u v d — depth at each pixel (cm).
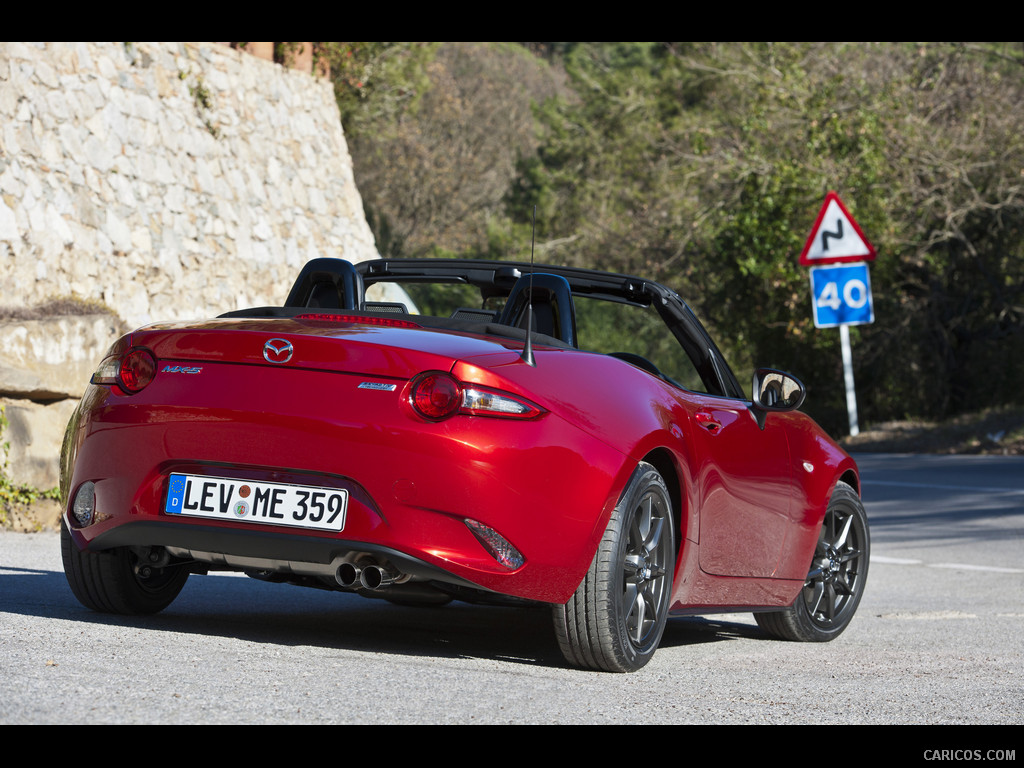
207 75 3178
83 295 2517
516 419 728
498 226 7738
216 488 743
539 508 728
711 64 6188
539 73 13050
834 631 1098
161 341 775
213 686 617
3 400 1769
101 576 856
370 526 715
